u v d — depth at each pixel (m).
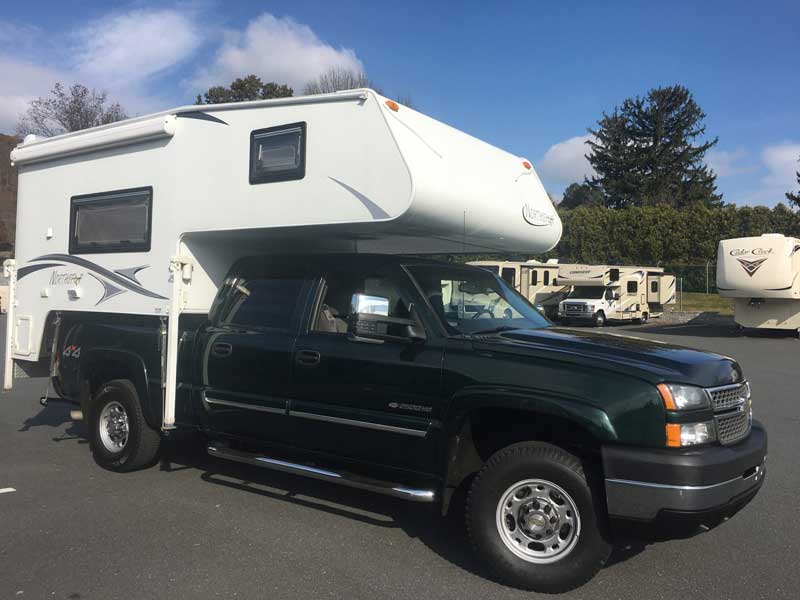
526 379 3.88
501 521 3.92
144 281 5.97
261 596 3.74
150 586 3.86
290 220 5.07
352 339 4.69
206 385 5.43
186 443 7.32
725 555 4.34
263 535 4.66
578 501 3.71
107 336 6.18
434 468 4.24
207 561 4.21
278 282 5.36
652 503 3.49
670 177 60.94
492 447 4.31
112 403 6.23
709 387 3.75
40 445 7.28
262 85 41.88
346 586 3.88
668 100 61.53
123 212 6.21
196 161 5.65
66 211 6.76
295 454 5.00
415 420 4.29
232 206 5.39
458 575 4.04
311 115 5.00
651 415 3.55
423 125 5.04
